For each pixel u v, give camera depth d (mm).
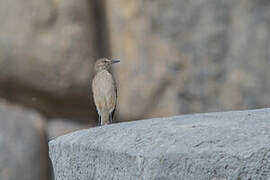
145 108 15406
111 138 6465
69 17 14969
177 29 15469
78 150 6730
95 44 15195
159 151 5758
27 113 15180
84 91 15148
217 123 6180
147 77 15375
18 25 14781
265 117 6367
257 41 15633
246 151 5484
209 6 15570
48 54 14852
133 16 15375
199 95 15445
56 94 15070
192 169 5586
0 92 15086
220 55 15570
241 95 15570
